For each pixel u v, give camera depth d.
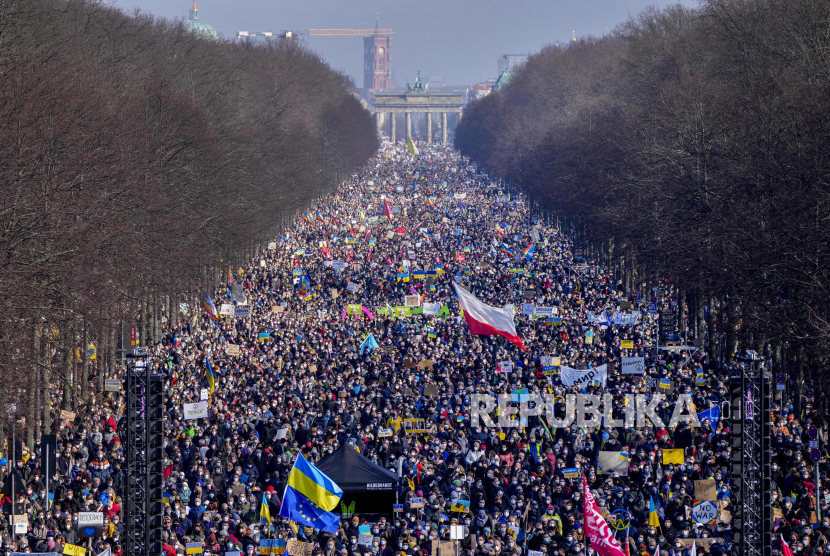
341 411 130.12
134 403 77.75
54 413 133.88
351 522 97.75
